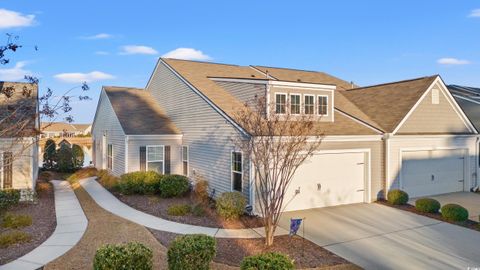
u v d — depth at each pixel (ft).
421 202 41.75
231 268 24.02
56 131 175.52
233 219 36.99
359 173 46.91
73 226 34.45
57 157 88.74
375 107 56.39
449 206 38.52
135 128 58.65
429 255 27.81
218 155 46.85
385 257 27.30
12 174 47.60
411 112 50.67
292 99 46.32
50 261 24.93
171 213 39.14
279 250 28.58
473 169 57.62
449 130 55.42
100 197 50.11
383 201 47.32
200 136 52.37
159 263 24.49
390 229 34.96
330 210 42.52
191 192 51.60
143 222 36.19
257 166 32.71
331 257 27.20
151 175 51.01
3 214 38.14
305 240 31.35
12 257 25.72
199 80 57.26
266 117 38.68
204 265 21.36
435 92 54.08
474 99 63.82
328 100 49.32
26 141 40.32
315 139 41.63
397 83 60.75
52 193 54.60
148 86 77.00
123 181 50.88
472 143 57.62
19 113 31.53
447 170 55.06
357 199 46.68
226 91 53.52
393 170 48.62
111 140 67.92
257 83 46.55
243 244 29.99
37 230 32.96
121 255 19.42
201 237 22.68
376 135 47.16
